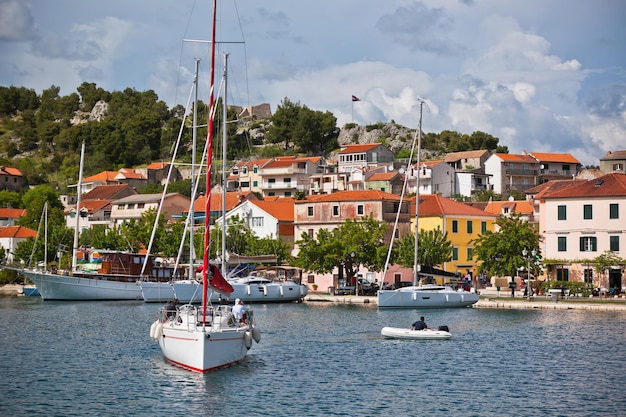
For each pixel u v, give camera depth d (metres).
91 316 84.44
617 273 104.94
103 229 156.62
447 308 93.75
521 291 113.38
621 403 43.88
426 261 110.56
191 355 50.22
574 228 107.94
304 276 122.50
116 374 50.16
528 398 45.00
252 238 125.31
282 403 43.34
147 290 100.44
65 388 46.53
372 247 110.44
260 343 64.00
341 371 52.09
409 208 128.75
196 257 120.06
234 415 41.00
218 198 157.25
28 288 121.62
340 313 88.38
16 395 44.97
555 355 58.44
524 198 198.38
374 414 41.47
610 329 72.06
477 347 62.19
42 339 65.81
